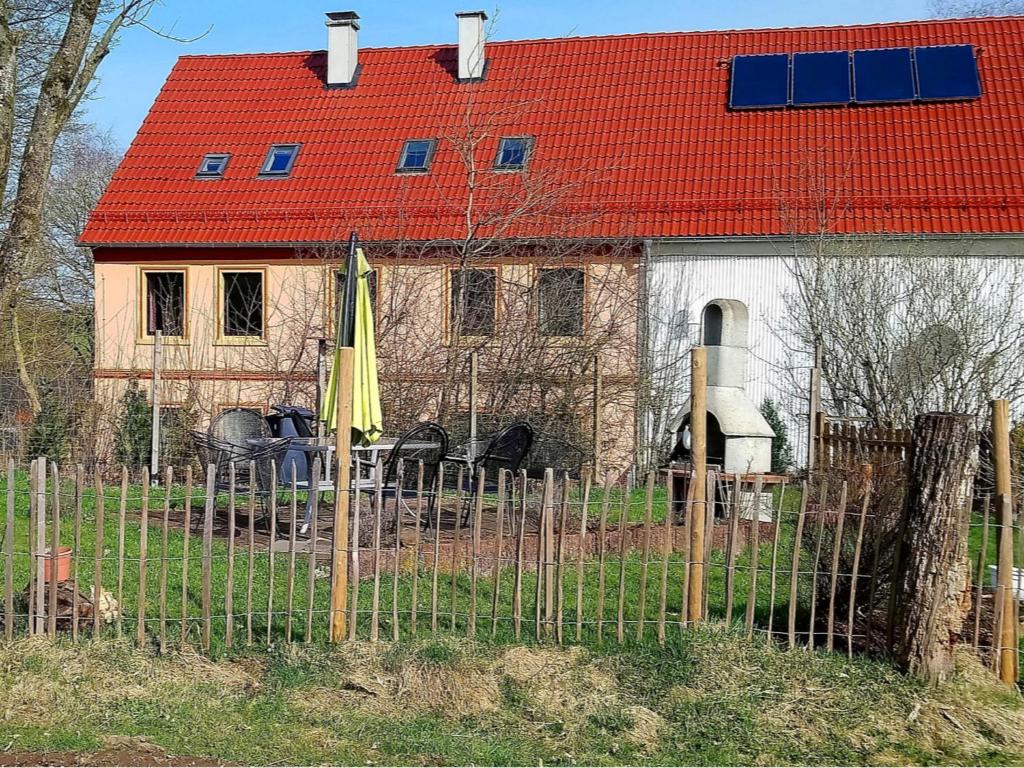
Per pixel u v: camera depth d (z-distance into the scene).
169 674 6.67
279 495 12.30
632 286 18.73
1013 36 21.45
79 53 7.71
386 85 23.80
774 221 18.72
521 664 6.79
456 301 17.11
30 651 6.77
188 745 5.68
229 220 21.02
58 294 34.09
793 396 18.41
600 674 6.76
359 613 7.57
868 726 6.20
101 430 15.16
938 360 14.63
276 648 7.00
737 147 20.38
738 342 12.54
